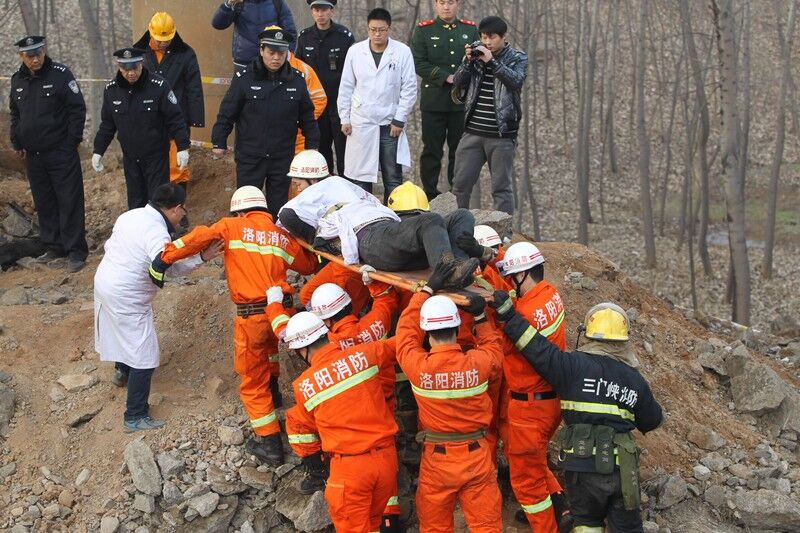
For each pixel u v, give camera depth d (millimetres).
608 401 5402
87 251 9477
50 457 6621
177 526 6082
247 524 6102
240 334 6234
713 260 28203
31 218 10336
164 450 6426
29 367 7305
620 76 40000
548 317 5668
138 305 6418
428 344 5816
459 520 6125
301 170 6645
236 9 9352
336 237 6055
